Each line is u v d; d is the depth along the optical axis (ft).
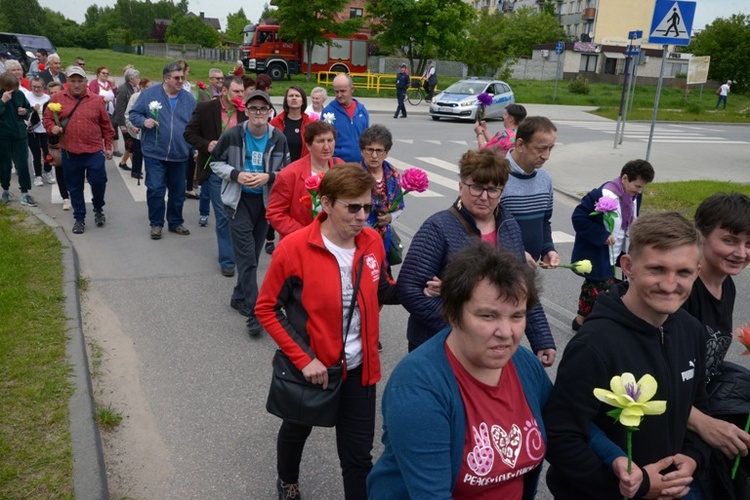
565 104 116.78
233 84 23.57
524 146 13.26
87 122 26.66
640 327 7.23
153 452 13.03
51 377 14.48
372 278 10.25
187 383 15.88
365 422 10.34
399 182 15.42
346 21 119.55
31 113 33.32
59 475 11.19
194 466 12.66
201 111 23.52
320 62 121.08
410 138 62.03
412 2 121.90
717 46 168.96
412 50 130.11
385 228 15.21
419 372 6.44
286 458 11.02
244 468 12.67
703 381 8.09
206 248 26.63
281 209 16.02
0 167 30.30
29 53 90.58
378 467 7.09
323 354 10.00
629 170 17.48
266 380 16.24
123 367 16.52
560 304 22.63
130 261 24.58
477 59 153.38
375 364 10.37
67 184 27.20
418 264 10.41
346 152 23.36
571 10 257.34
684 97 139.95
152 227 27.32
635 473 6.79
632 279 7.34
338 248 10.14
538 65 198.08
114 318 19.47
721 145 68.90
